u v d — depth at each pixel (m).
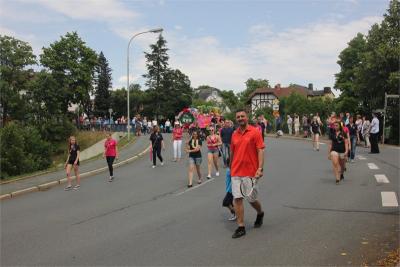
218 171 16.53
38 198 13.39
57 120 57.25
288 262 6.17
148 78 81.50
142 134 47.03
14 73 60.19
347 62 55.53
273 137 39.06
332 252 6.56
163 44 81.44
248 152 7.52
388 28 36.12
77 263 6.52
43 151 39.44
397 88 32.38
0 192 14.45
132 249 7.07
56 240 7.85
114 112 98.75
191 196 11.91
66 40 63.97
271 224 8.34
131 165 21.66
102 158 24.56
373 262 6.09
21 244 7.68
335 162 12.87
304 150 24.59
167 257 6.58
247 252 6.68
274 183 13.28
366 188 11.92
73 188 15.02
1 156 32.31
